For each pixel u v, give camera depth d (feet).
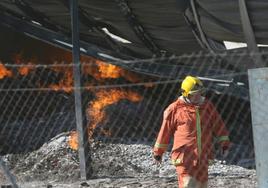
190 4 77.41
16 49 122.21
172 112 51.29
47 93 113.80
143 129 97.50
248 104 97.04
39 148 95.20
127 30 92.99
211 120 51.31
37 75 118.21
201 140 50.52
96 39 102.68
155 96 106.22
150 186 71.31
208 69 92.02
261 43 76.59
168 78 98.99
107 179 78.07
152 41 94.07
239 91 89.51
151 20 85.92
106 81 109.50
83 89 82.38
